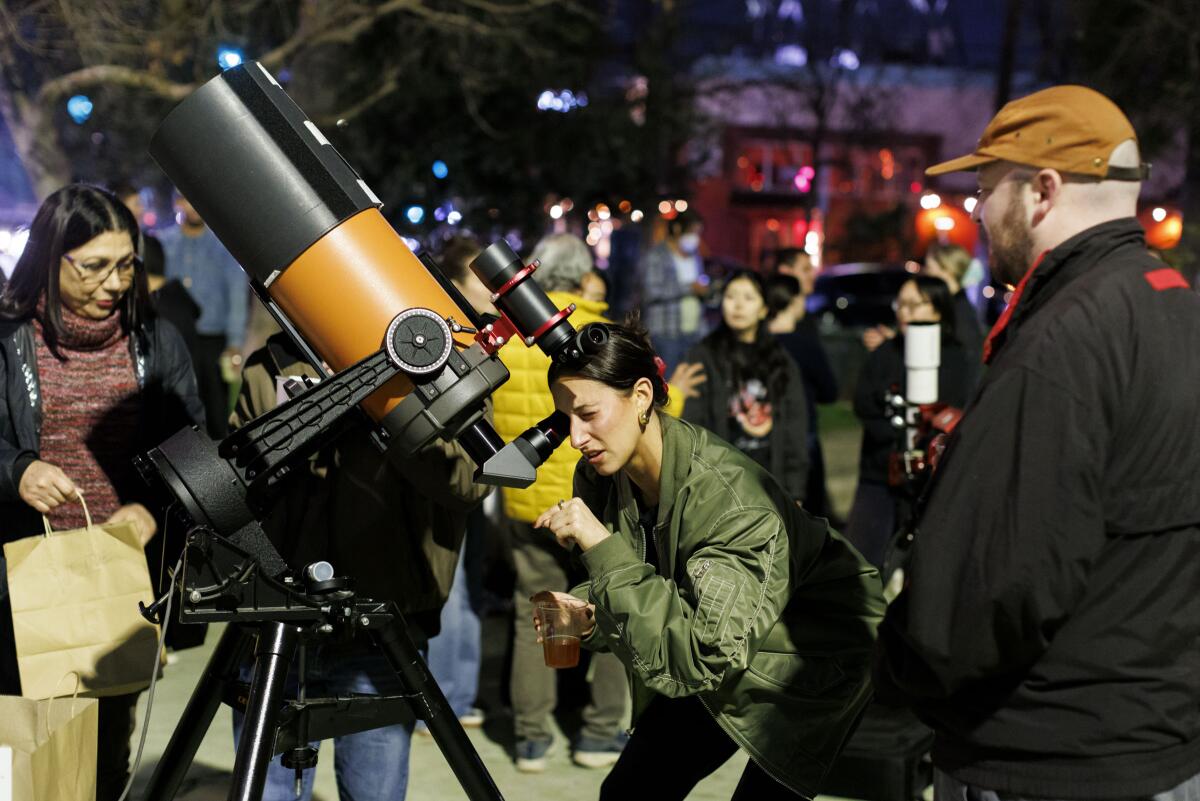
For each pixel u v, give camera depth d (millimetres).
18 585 2754
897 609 1947
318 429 2246
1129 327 1842
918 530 1896
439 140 15938
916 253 31328
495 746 4602
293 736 2402
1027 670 1887
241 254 2350
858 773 3832
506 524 4523
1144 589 1844
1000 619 1817
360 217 2330
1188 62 18078
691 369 4957
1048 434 1803
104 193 3031
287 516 2867
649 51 19000
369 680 2910
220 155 2293
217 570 2254
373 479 2820
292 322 2404
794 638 2477
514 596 4379
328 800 3996
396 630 2424
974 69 35719
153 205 17172
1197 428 1847
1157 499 1836
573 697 5016
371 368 2256
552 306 2363
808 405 5656
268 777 2920
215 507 2250
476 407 2354
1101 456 1805
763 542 2320
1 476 2885
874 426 5363
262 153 2293
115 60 12602
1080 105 1940
